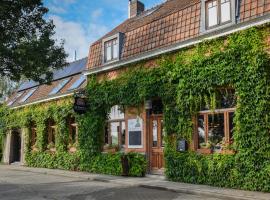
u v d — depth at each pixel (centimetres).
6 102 3058
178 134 1391
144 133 1576
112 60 1780
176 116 1402
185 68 1370
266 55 1136
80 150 1938
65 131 2119
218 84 1247
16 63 1434
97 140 1836
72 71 2450
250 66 1155
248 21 1180
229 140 1234
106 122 1823
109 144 1791
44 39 1477
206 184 1280
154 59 1546
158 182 1362
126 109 1689
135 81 1603
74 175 1711
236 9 1245
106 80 1808
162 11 1802
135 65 1641
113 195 1112
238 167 1176
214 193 1084
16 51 1396
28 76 1548
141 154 1577
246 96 1161
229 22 1257
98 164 1798
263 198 984
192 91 1338
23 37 1438
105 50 1841
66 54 1599
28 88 2956
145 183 1334
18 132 2806
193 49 1378
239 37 1212
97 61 1889
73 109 1889
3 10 1282
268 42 1141
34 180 1574
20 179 1625
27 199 1056
